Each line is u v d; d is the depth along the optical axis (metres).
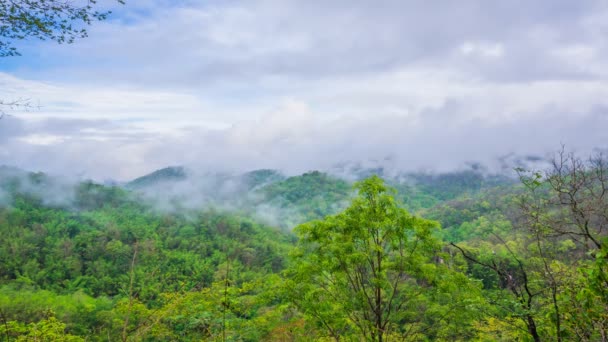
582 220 4.57
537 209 4.75
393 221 8.66
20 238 98.25
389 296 9.37
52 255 92.19
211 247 112.56
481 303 5.97
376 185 8.84
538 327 4.64
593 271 3.49
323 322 8.75
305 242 9.20
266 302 8.73
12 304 41.50
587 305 3.68
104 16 4.87
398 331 10.16
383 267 8.62
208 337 7.21
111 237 106.38
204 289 8.54
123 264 87.25
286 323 9.41
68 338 8.09
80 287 78.88
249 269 95.25
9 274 83.50
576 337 4.14
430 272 8.07
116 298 40.03
